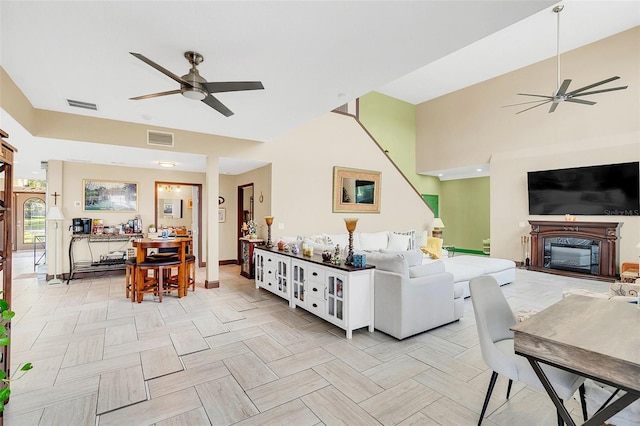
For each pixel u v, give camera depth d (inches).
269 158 223.8
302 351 112.1
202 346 115.8
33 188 416.5
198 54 99.3
